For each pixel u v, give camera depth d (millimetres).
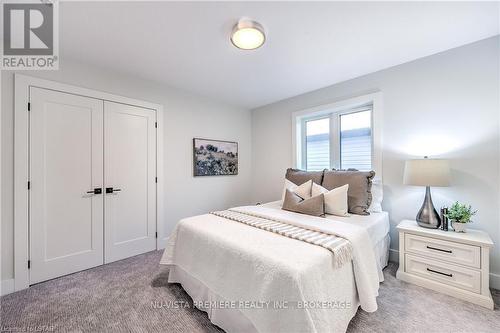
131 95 2693
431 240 1902
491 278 1904
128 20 1662
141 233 2787
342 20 1683
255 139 4137
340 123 3111
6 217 1919
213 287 1502
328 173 2693
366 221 2020
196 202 3379
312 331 1020
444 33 1864
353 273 1488
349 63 2402
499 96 1899
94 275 2219
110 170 2529
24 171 1998
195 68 2502
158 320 1564
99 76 2447
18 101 1973
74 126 2279
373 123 2635
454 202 2105
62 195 2207
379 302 1716
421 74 2295
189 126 3297
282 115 3674
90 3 1480
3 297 1844
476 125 2002
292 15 1622
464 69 2059
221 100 3670
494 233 1916
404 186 2418
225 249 1477
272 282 1144
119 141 2600
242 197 4035
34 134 2051
